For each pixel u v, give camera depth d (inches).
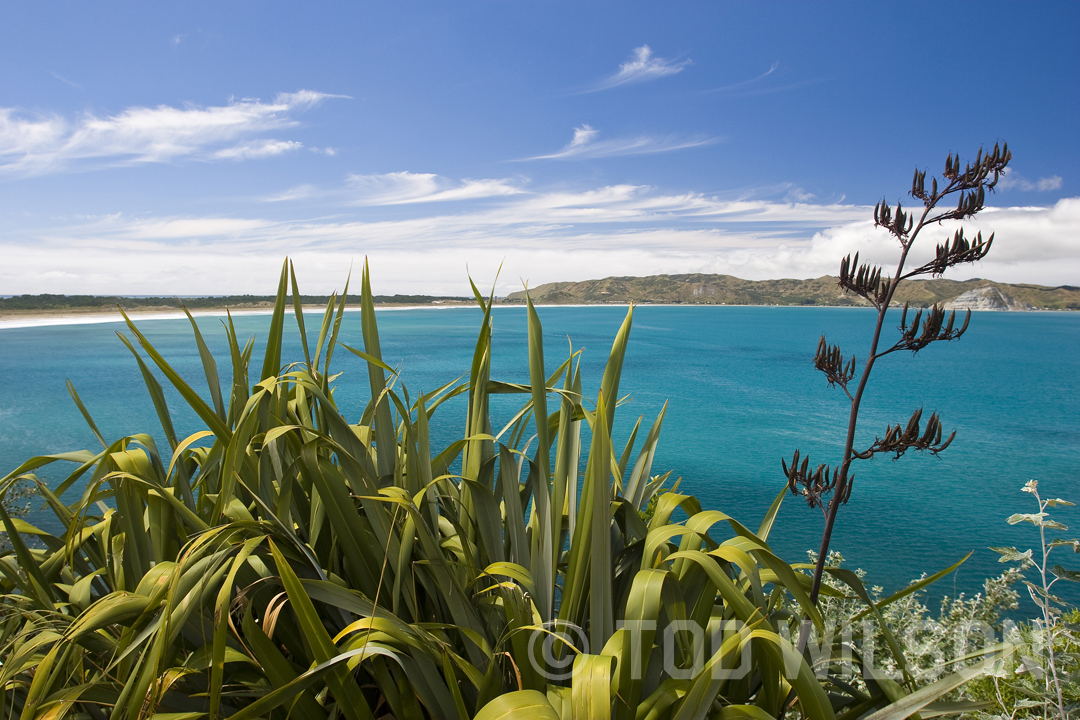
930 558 436.8
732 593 44.6
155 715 44.1
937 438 53.1
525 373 1660.9
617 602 58.7
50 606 57.5
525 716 35.8
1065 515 565.0
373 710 59.1
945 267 54.8
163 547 56.6
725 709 41.8
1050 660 62.2
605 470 48.3
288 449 64.4
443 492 66.7
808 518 529.0
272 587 54.6
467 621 53.6
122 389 1344.7
